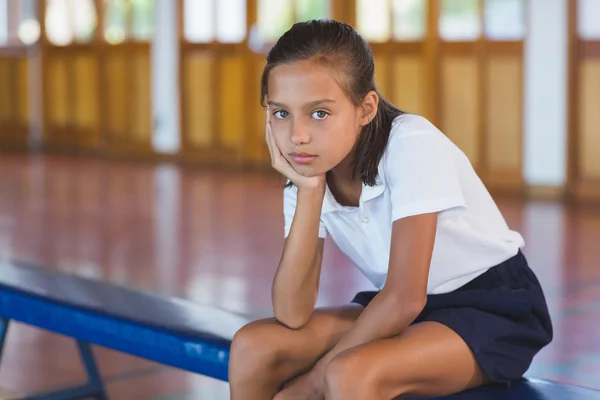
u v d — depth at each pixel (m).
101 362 4.19
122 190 10.38
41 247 6.95
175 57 13.16
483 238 2.37
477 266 2.38
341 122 2.16
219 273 6.06
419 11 10.88
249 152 12.58
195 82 13.04
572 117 9.95
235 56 12.61
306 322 2.38
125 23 13.72
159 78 13.38
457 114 10.72
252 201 9.52
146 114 13.67
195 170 12.43
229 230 7.75
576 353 4.28
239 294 5.48
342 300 5.36
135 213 8.66
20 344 4.48
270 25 12.24
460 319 2.27
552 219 8.39
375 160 2.26
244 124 12.61
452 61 10.70
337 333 2.39
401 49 11.05
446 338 2.20
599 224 8.08
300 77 2.12
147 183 11.04
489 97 10.46
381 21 11.17
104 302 2.89
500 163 10.45
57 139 14.88
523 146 10.25
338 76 2.13
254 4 12.33
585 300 5.30
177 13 13.07
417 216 2.18
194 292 5.53
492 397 2.23
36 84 15.11
